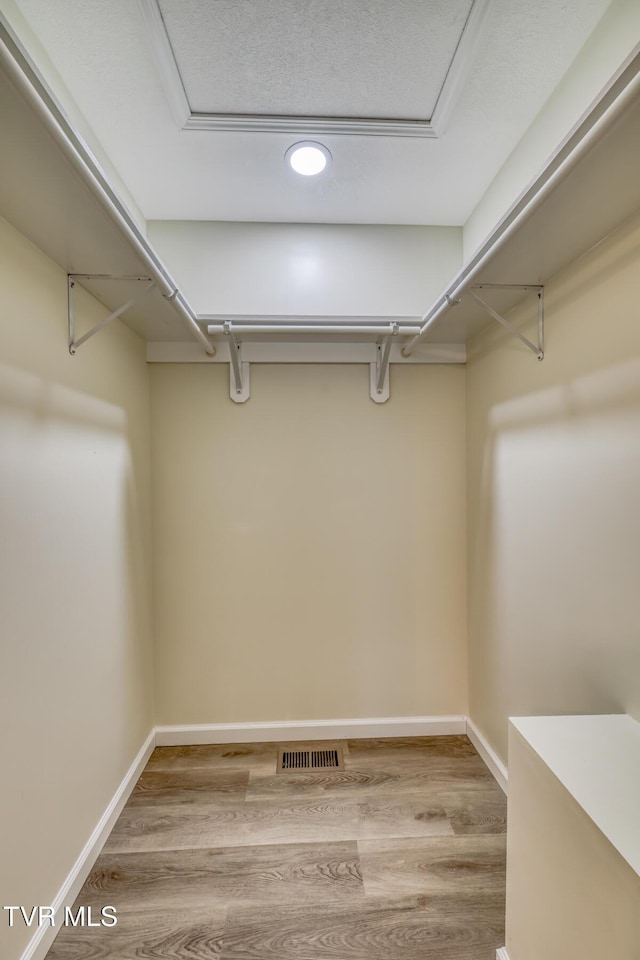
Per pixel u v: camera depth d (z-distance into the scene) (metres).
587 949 0.79
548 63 1.24
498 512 1.78
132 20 1.10
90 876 1.37
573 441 1.30
